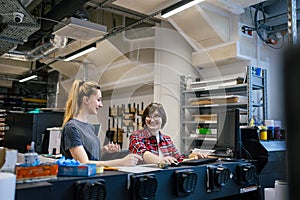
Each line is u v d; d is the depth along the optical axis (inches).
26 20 117.3
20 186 31.8
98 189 36.1
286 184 11.1
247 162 60.9
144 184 40.3
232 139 68.4
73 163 38.9
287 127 10.4
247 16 157.8
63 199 34.7
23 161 36.6
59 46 177.5
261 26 153.6
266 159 64.2
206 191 50.2
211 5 146.3
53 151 109.6
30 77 277.3
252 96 130.7
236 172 56.7
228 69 163.2
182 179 45.2
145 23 198.7
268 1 150.0
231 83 140.5
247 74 128.0
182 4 117.3
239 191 56.8
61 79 282.4
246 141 68.1
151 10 149.2
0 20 116.2
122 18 204.7
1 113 272.7
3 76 305.7
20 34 132.4
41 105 335.6
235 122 67.2
